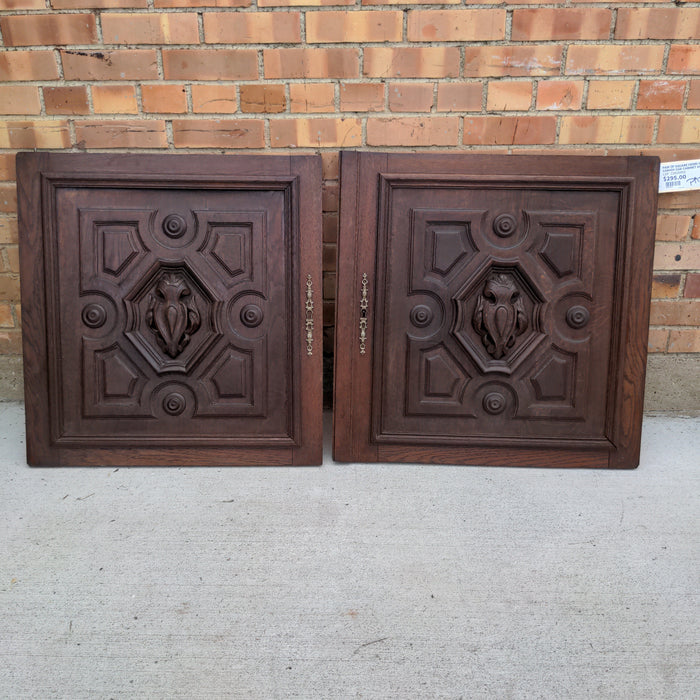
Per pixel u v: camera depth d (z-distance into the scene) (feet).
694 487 5.75
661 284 7.02
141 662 3.63
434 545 4.77
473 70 6.39
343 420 6.15
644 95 6.43
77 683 3.48
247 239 6.01
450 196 6.00
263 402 6.14
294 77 6.44
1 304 7.23
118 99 6.51
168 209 5.98
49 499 5.42
